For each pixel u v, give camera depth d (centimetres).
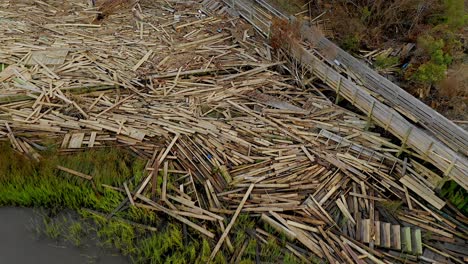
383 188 1200
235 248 1068
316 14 1809
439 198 1162
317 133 1348
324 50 1576
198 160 1267
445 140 1261
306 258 1043
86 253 1090
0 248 1092
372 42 1698
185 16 1905
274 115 1415
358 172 1226
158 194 1185
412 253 1049
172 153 1285
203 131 1341
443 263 1037
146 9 1947
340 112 1426
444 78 1422
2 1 1928
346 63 1535
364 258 1039
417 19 1634
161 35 1786
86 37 1742
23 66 1557
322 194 1176
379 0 1650
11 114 1371
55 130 1327
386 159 1266
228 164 1259
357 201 1166
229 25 1848
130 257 1078
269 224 1112
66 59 1612
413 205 1161
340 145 1305
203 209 1146
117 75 1548
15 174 1199
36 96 1436
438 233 1100
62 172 1224
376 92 1429
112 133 1338
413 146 1230
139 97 1476
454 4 1587
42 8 1909
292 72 1588
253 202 1157
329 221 1108
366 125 1377
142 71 1584
